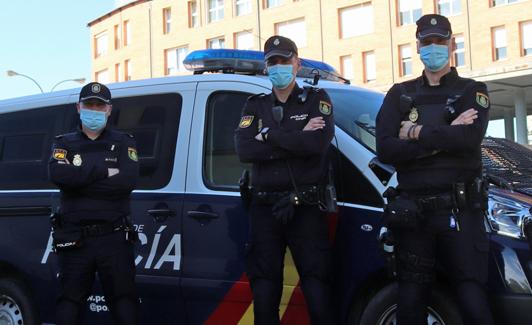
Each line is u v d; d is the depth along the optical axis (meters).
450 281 3.01
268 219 3.26
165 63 45.22
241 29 40.69
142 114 4.16
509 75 24.03
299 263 3.22
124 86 4.32
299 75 4.40
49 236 4.21
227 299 3.60
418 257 2.93
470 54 32.25
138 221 3.93
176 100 4.06
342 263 3.31
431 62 2.99
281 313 3.45
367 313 3.25
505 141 4.45
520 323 2.87
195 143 3.90
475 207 2.86
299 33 38.41
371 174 3.31
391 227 2.94
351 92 4.10
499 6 31.33
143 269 3.87
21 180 4.44
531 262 2.91
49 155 4.37
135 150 3.64
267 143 3.19
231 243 3.62
